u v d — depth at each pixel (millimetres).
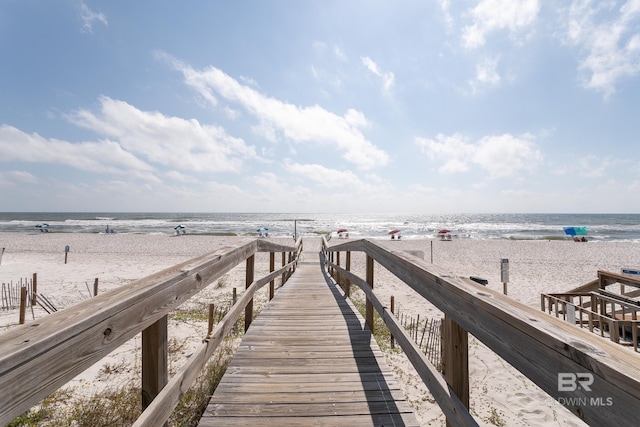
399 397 1954
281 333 3104
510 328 855
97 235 30438
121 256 17969
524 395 4074
